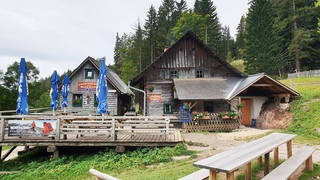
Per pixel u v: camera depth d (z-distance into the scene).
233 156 3.94
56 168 8.46
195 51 19.39
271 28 34.00
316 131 10.79
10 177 8.12
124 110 24.73
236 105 15.53
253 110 17.28
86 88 20.70
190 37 19.55
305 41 31.67
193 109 17.12
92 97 20.61
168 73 19.00
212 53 19.16
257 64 33.97
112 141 9.68
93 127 11.48
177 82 17.61
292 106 14.96
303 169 5.49
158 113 18.19
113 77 23.52
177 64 19.09
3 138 9.70
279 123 14.16
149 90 18.47
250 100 17.70
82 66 20.78
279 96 15.90
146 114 18.20
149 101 18.38
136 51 49.75
